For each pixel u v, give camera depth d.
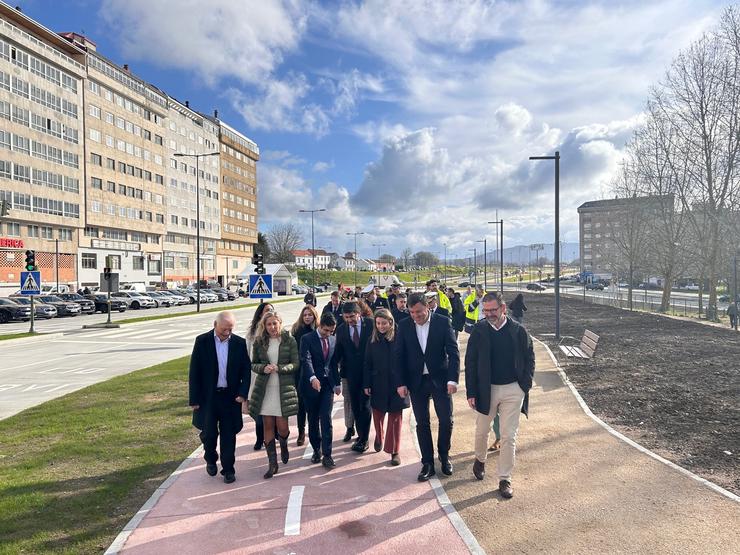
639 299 50.91
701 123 27.94
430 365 5.50
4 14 50.62
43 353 18.02
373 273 139.38
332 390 5.99
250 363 5.51
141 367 14.59
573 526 4.27
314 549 3.91
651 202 35.62
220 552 3.88
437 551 3.87
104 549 3.94
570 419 7.64
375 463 5.89
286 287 84.94
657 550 3.86
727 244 27.97
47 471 5.68
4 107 49.31
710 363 12.88
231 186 101.56
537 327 24.11
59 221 55.94
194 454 6.19
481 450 5.34
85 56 60.78
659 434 6.95
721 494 4.85
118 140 66.50
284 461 5.90
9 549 3.92
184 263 84.44
